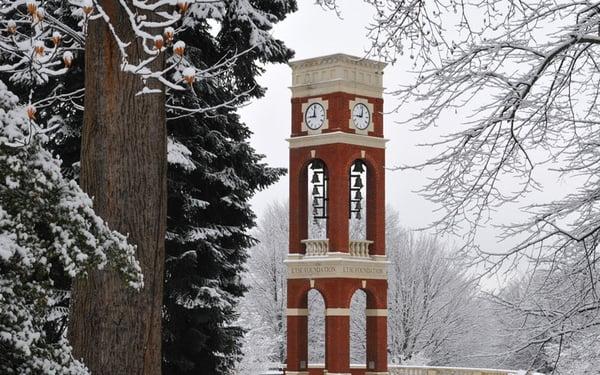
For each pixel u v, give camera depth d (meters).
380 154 49.84
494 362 16.56
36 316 10.95
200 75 14.59
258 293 74.62
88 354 13.32
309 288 49.06
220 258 25.84
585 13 13.83
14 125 10.77
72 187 11.17
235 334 27.75
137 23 13.71
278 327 74.38
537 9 14.09
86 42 13.97
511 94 14.07
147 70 12.70
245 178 27.66
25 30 20.22
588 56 14.30
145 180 13.71
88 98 13.85
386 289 49.62
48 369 10.95
